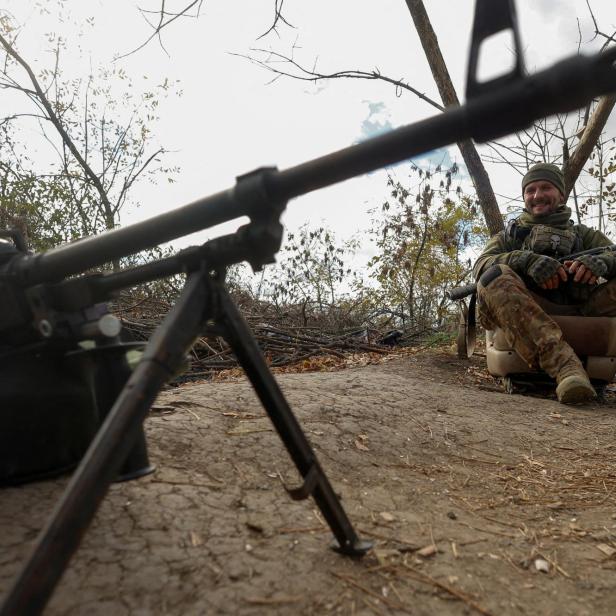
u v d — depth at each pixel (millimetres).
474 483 2174
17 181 8602
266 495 1730
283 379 3289
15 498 1439
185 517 1479
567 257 3783
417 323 8836
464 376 4227
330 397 2895
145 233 1178
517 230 4074
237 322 1199
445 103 5566
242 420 2355
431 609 1228
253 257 1147
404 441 2514
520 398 3533
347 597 1229
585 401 3434
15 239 1562
